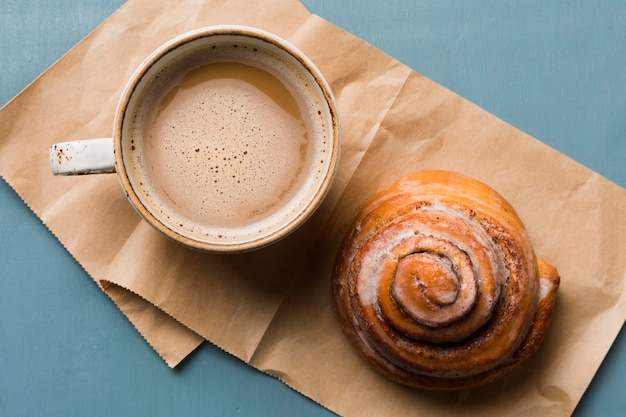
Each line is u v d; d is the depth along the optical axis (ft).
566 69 1.52
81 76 1.49
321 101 1.32
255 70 1.34
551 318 1.48
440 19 1.52
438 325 1.26
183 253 1.49
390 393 1.50
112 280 1.48
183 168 1.33
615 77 1.52
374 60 1.49
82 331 1.52
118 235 1.49
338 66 1.49
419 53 1.52
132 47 1.49
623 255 1.48
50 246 1.51
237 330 1.49
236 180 1.34
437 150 1.50
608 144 1.52
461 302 1.24
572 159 1.49
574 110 1.52
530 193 1.49
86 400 1.51
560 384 1.48
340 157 1.42
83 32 1.51
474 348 1.31
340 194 1.49
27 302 1.51
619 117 1.52
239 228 1.34
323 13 1.51
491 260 1.28
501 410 1.49
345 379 1.50
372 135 1.50
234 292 1.49
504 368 1.40
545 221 1.49
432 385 1.42
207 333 1.49
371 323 1.33
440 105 1.50
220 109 1.34
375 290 1.32
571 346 1.48
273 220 1.34
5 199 1.51
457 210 1.34
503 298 1.31
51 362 1.52
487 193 1.42
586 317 1.48
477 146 1.50
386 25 1.52
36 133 1.48
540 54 1.52
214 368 1.52
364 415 1.49
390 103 1.50
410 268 1.25
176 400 1.51
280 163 1.34
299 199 1.34
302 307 1.50
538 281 1.38
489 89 1.52
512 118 1.52
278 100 1.34
